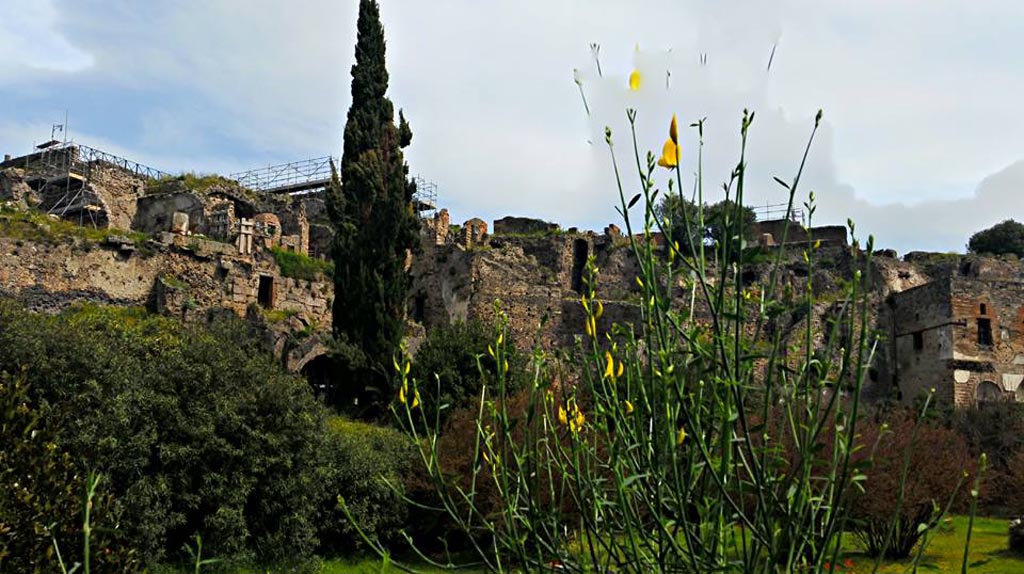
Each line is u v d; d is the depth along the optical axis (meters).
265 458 18.47
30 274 29.53
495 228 49.53
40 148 44.72
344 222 31.44
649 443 4.55
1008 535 19.95
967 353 39.88
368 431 23.36
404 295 31.67
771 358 4.18
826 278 44.50
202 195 40.62
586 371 4.88
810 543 4.08
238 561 17.56
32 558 8.05
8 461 8.84
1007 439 30.20
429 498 19.16
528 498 4.86
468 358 24.81
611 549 4.74
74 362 17.62
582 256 46.78
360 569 18.47
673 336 4.97
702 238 4.31
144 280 32.22
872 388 42.75
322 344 33.06
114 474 16.69
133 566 9.22
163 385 18.36
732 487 4.20
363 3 35.25
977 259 47.84
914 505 17.03
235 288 34.19
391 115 34.03
